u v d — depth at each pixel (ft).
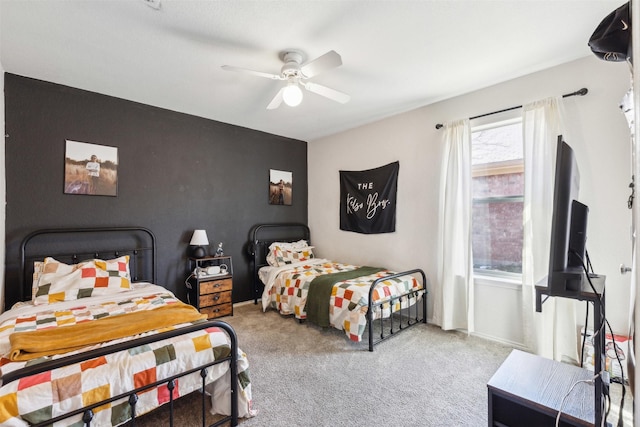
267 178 14.58
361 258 13.52
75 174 9.43
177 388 5.06
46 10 5.84
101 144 9.92
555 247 3.62
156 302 7.72
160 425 5.57
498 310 9.27
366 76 8.77
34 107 8.79
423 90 9.78
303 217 16.08
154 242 10.82
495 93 9.39
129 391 4.49
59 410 4.02
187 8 5.83
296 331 10.11
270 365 7.82
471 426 5.57
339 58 6.22
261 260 14.28
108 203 10.07
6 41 6.89
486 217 9.94
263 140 14.44
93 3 5.66
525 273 8.46
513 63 8.07
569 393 3.96
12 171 8.46
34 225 8.78
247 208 13.80
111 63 7.94
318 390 6.71
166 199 11.36
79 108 9.53
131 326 5.81
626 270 3.82
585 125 7.72
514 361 4.98
